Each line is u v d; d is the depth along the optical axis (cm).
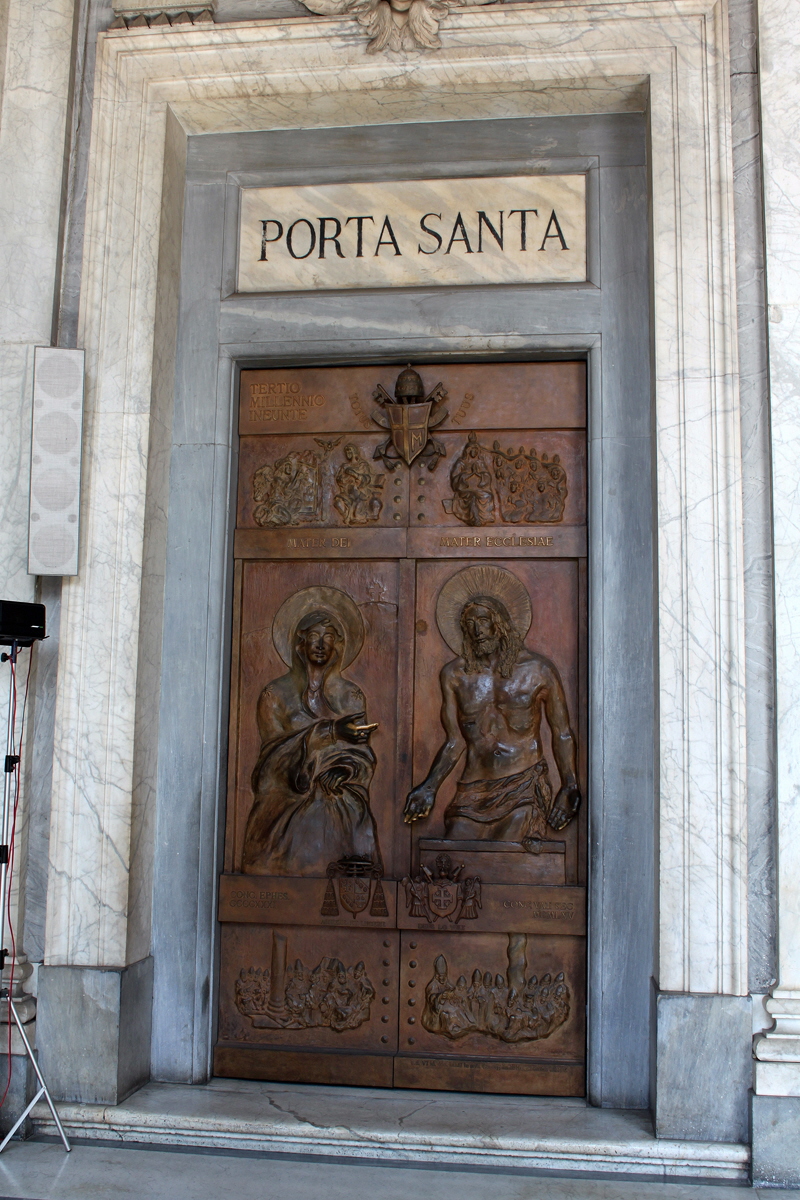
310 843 437
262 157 465
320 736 441
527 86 429
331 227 458
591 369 434
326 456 455
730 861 379
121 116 448
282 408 460
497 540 439
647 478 423
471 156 453
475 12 426
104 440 431
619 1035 402
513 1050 416
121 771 416
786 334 393
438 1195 348
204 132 469
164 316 448
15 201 439
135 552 425
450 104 442
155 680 438
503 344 438
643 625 416
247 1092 414
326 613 448
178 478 452
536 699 432
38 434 416
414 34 429
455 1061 416
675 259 407
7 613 375
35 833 419
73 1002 403
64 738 419
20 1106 395
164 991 429
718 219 405
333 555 448
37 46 447
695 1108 370
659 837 387
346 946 430
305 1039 427
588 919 413
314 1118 387
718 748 383
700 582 391
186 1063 424
